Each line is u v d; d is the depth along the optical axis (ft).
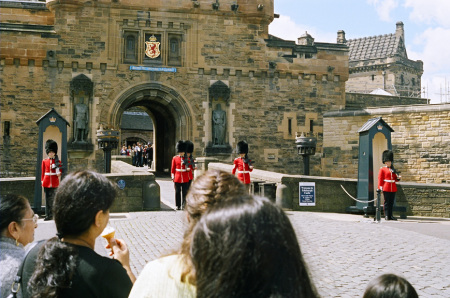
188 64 87.15
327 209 49.83
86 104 82.69
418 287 21.94
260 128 89.51
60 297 7.54
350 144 89.20
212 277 5.11
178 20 86.99
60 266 7.64
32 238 10.66
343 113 90.07
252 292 5.05
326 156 91.61
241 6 89.20
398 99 114.52
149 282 6.03
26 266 8.44
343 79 93.66
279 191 47.80
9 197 10.41
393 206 46.09
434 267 25.86
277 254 5.14
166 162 101.14
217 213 5.34
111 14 84.17
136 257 27.22
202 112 87.40
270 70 90.38
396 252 29.50
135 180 48.60
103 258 7.98
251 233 5.12
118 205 47.62
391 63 236.43
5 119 79.61
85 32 82.99
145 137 191.01
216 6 87.66
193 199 6.81
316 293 5.65
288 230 5.35
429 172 81.46
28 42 80.59
